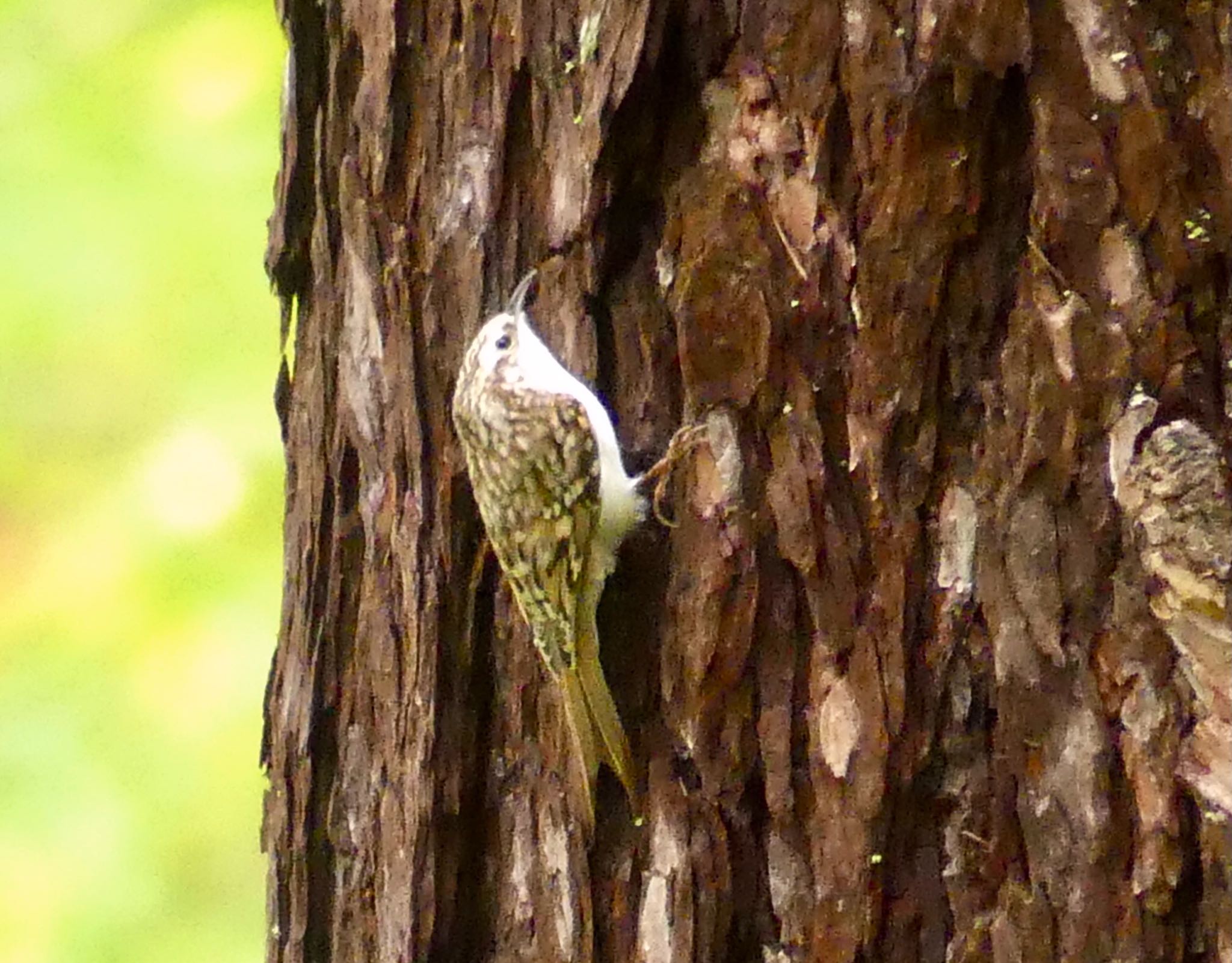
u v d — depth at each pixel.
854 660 4.98
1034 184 4.73
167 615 10.20
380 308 5.86
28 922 9.46
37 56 10.46
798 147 5.00
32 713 9.88
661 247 5.30
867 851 4.97
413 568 5.80
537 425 5.31
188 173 10.16
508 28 5.49
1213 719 4.56
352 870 6.14
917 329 4.86
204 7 10.59
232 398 10.38
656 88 5.20
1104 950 4.75
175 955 9.61
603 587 5.42
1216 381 4.66
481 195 5.60
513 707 5.73
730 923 5.23
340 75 5.99
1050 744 4.80
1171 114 4.62
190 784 9.98
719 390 5.13
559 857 5.57
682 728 5.27
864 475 4.96
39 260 9.94
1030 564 4.79
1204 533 4.55
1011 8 4.66
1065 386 4.72
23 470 10.33
